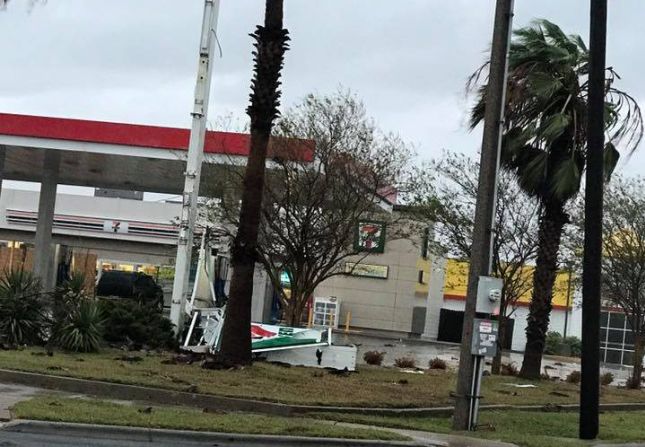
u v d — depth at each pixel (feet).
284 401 39.27
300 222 68.69
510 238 73.15
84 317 53.52
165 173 101.35
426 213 75.97
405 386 51.03
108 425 30.30
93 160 96.27
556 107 66.13
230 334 50.08
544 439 37.09
